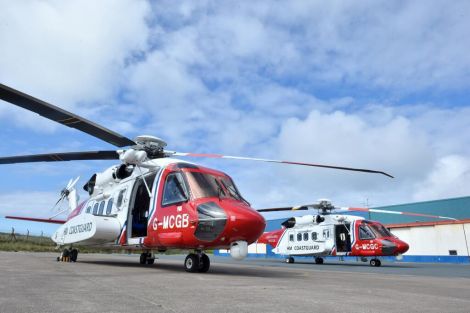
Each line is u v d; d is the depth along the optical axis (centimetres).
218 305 415
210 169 1028
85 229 1156
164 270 980
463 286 741
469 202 2856
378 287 670
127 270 942
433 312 400
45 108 827
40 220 1595
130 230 1117
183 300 445
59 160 1113
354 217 2189
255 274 929
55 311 367
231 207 902
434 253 2931
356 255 2077
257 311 383
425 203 3102
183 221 928
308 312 383
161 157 1141
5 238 3606
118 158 1122
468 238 2773
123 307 393
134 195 1137
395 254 1998
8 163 1139
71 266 1052
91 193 1352
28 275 730
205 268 954
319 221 2027
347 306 427
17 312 361
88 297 457
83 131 968
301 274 1003
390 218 3309
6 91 755
